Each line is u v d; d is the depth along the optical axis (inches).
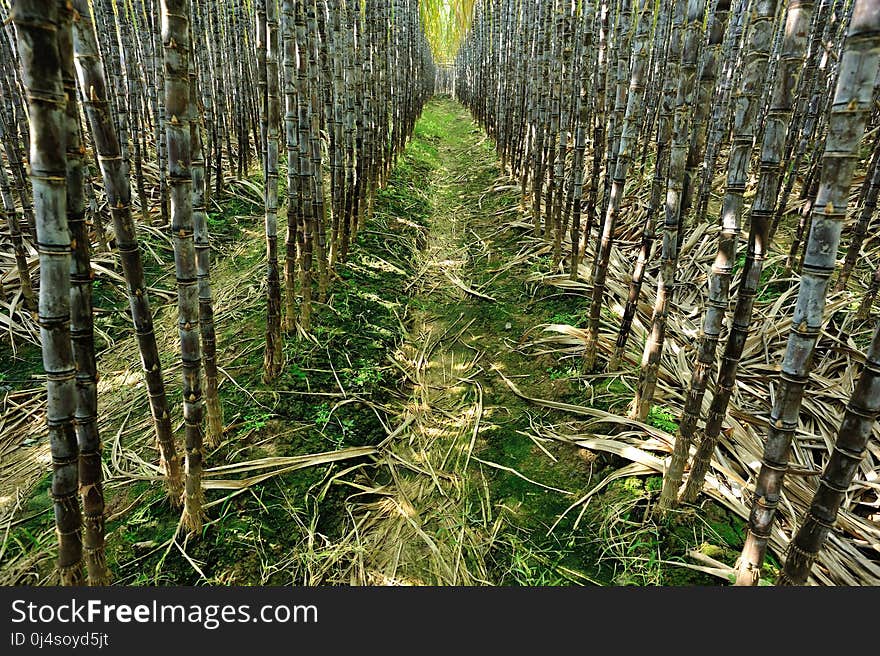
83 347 75.0
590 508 123.6
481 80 541.3
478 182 375.9
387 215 291.1
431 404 166.4
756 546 85.7
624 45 169.3
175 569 104.3
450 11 826.8
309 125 167.0
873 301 173.6
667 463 125.6
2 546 105.0
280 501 121.6
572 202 219.3
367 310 201.3
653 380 134.6
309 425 143.6
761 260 91.7
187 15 86.0
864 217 170.2
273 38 129.4
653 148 311.9
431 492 133.6
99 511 83.8
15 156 183.5
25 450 129.6
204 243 117.9
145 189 255.6
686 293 197.2
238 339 170.6
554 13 234.1
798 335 71.9
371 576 110.4
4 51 185.3
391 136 373.4
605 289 195.8
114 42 203.5
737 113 92.9
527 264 235.5
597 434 142.5
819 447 129.7
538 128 246.1
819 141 226.4
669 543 111.2
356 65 241.9
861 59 59.5
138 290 91.5
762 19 86.0
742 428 134.0
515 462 140.9
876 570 100.7
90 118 80.1
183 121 89.0
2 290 176.4
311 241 174.6
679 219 119.7
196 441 104.3
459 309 219.6
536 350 182.1
